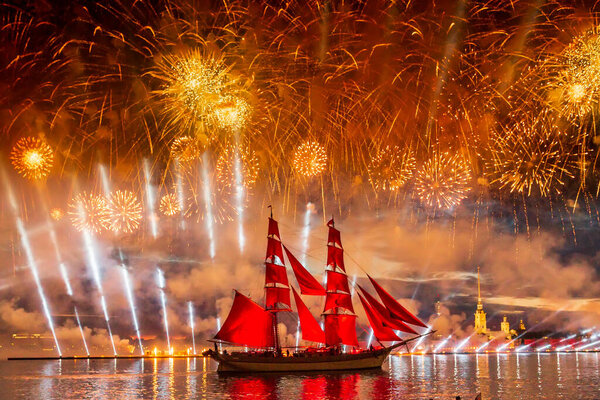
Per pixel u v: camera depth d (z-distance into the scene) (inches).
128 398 2950.3
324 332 4485.7
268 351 4424.2
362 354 4532.5
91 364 7332.7
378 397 2859.3
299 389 3250.5
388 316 4411.9
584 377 4195.4
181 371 5290.4
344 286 4522.6
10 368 6190.9
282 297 4375.0
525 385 3521.2
